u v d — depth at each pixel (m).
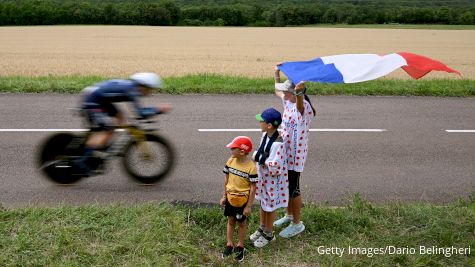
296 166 5.67
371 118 12.23
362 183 7.93
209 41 50.75
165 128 10.66
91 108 6.99
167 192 7.33
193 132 10.45
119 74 22.91
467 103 14.52
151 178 7.57
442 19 88.94
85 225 5.66
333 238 5.77
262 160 5.33
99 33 59.03
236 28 73.94
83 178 7.76
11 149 9.08
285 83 5.78
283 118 5.78
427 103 14.31
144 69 25.16
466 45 51.28
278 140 5.38
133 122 10.91
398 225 6.11
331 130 11.01
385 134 10.84
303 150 5.66
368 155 9.37
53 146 7.31
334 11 88.75
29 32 58.91
